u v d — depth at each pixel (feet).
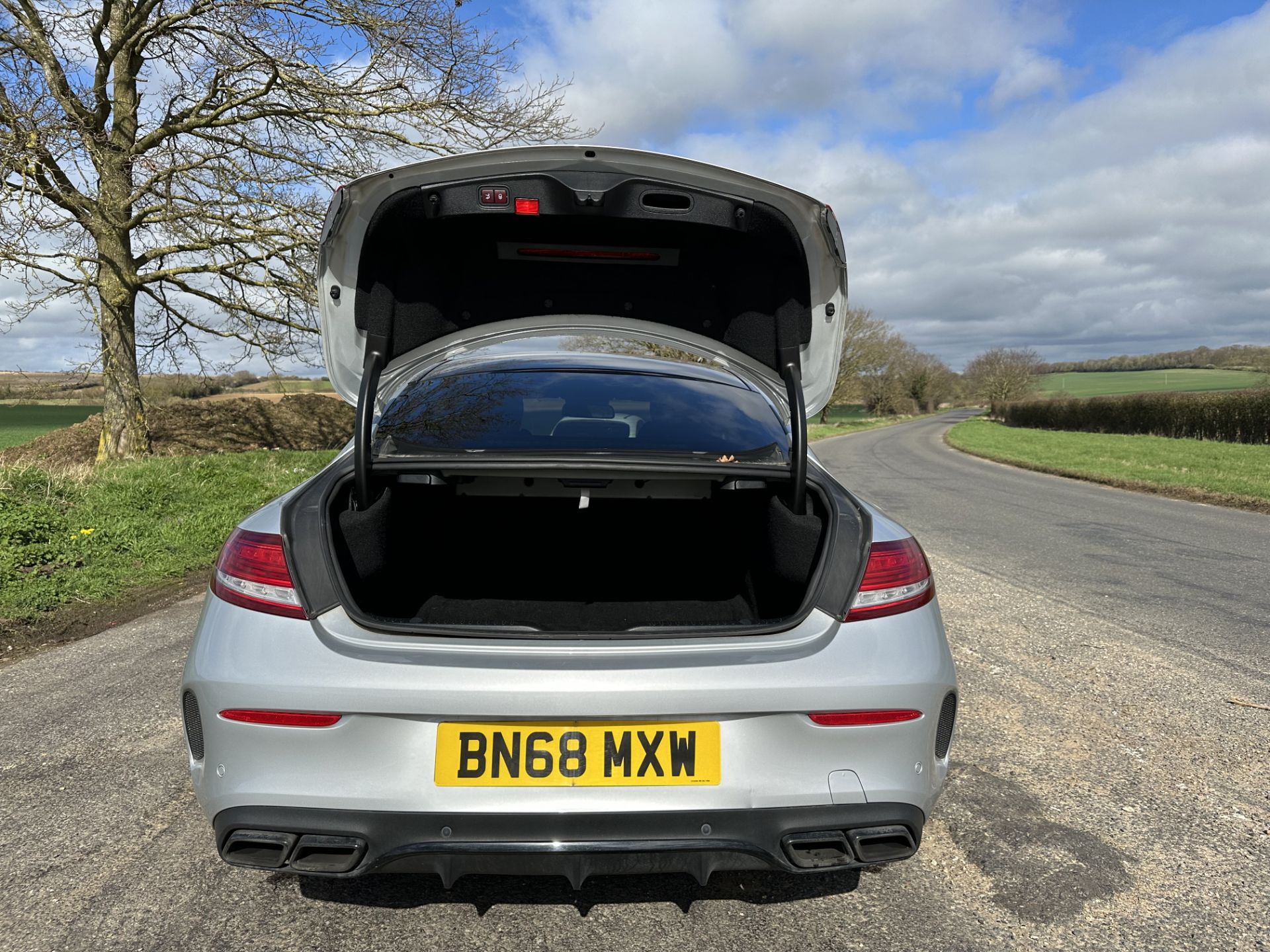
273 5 40.73
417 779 5.28
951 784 8.74
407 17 40.45
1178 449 84.94
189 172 40.98
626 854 5.29
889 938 6.08
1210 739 10.05
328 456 41.88
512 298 7.86
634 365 9.25
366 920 6.22
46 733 9.74
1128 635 14.82
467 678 5.26
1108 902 6.59
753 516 7.72
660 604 7.73
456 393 8.05
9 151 33.40
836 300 7.34
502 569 8.87
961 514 33.12
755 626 5.70
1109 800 8.41
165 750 9.25
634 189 6.41
